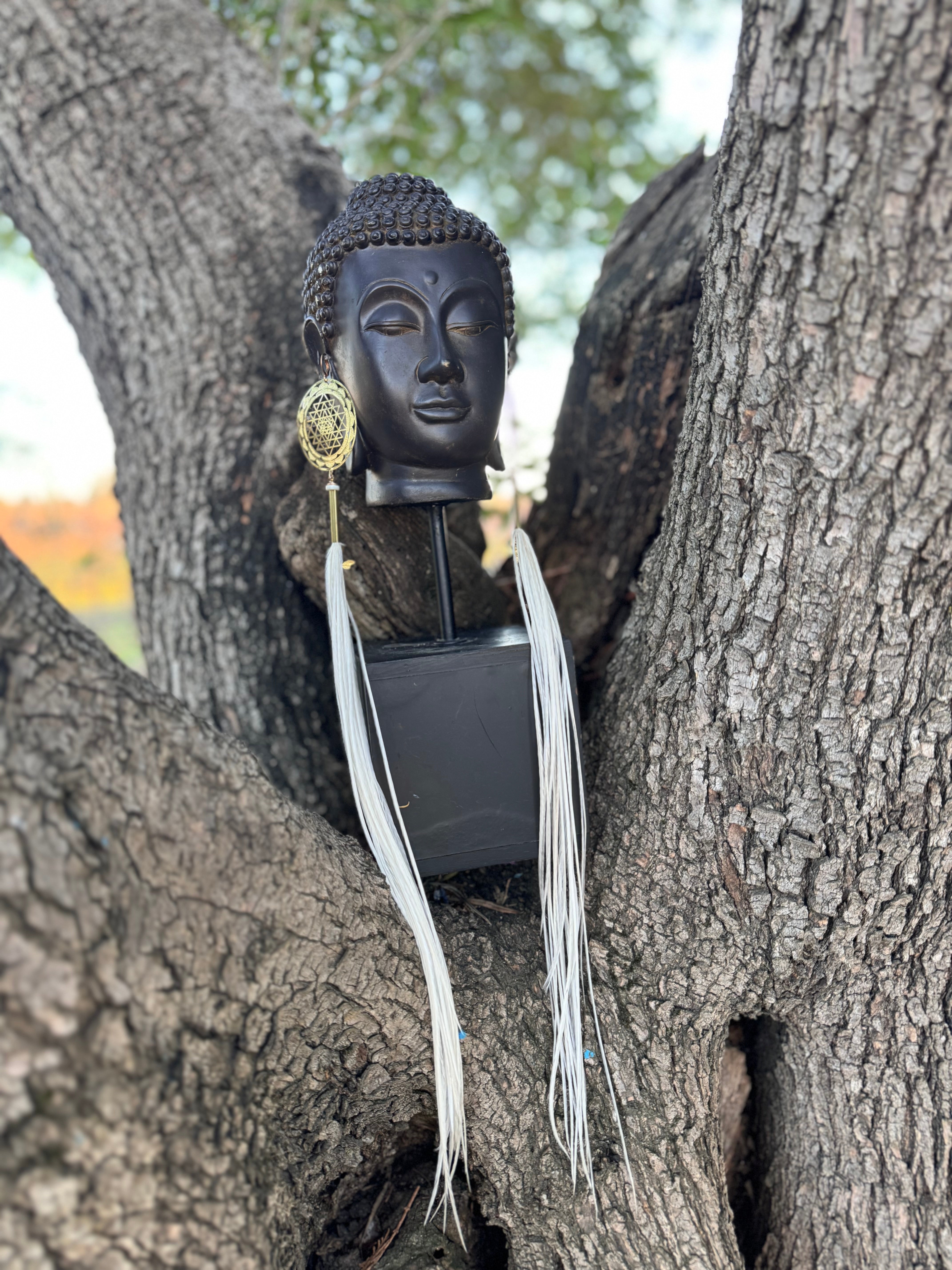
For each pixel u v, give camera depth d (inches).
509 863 26.5
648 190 33.6
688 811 22.7
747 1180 28.0
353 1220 24.4
